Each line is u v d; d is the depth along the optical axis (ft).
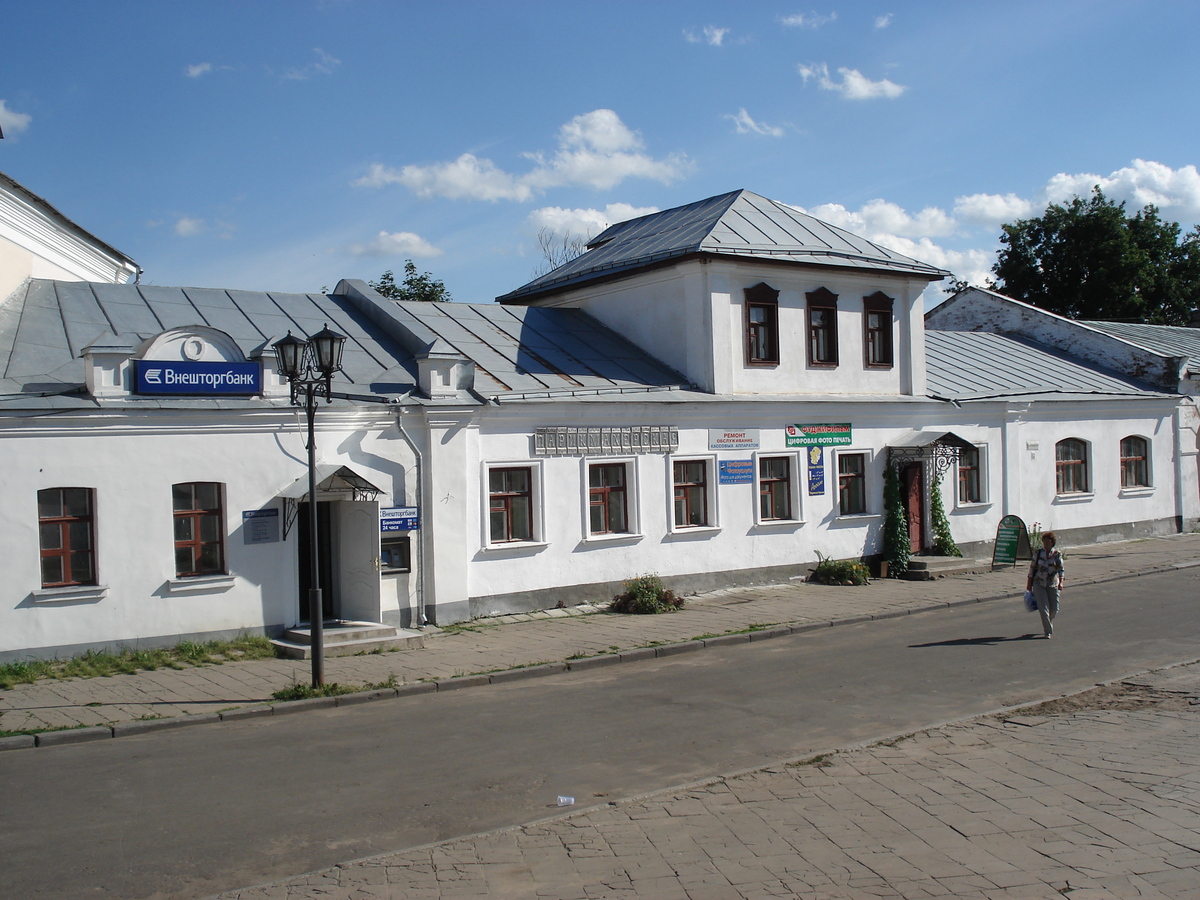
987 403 85.51
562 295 82.17
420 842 23.41
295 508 51.39
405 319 63.93
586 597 62.49
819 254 74.08
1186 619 55.11
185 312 59.77
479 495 57.93
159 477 47.34
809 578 73.92
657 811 25.21
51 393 45.65
